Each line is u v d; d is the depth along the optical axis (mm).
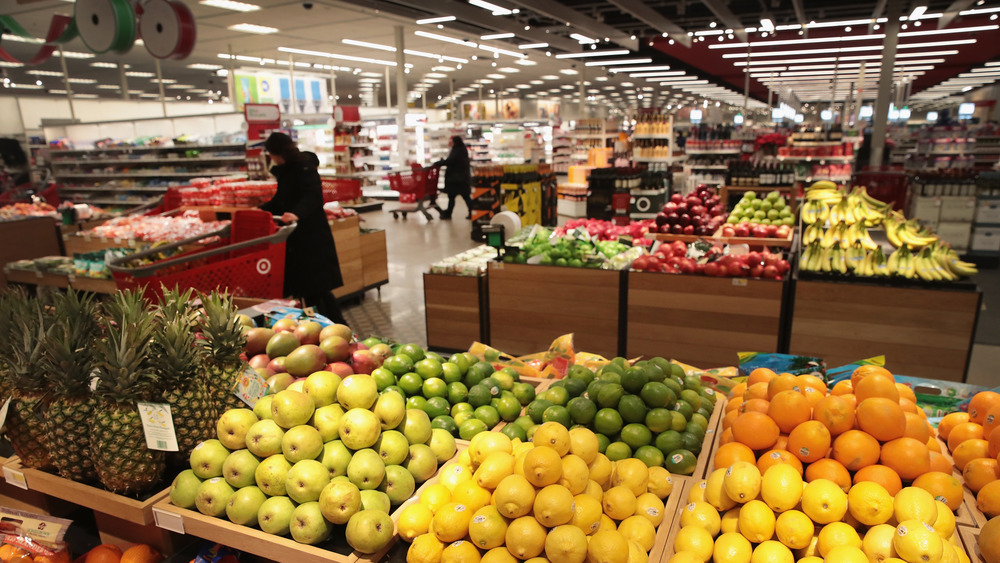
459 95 29969
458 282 4691
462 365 2123
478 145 21391
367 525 1388
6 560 1872
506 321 4676
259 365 1995
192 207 7262
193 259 3371
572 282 4402
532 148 17469
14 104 16828
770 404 1646
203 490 1542
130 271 3146
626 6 9602
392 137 20141
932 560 1171
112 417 1576
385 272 7031
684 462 1685
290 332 2068
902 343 3688
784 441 1580
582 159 16062
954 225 8438
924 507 1306
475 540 1352
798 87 23719
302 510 1461
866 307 3719
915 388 2168
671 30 11531
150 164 14906
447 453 1778
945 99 31406
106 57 14172
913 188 9039
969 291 3510
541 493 1344
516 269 4551
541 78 22375
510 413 2012
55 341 1605
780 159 12125
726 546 1349
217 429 1651
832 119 17141
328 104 19453
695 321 4129
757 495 1420
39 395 1738
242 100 16047
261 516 1491
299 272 4688
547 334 4566
